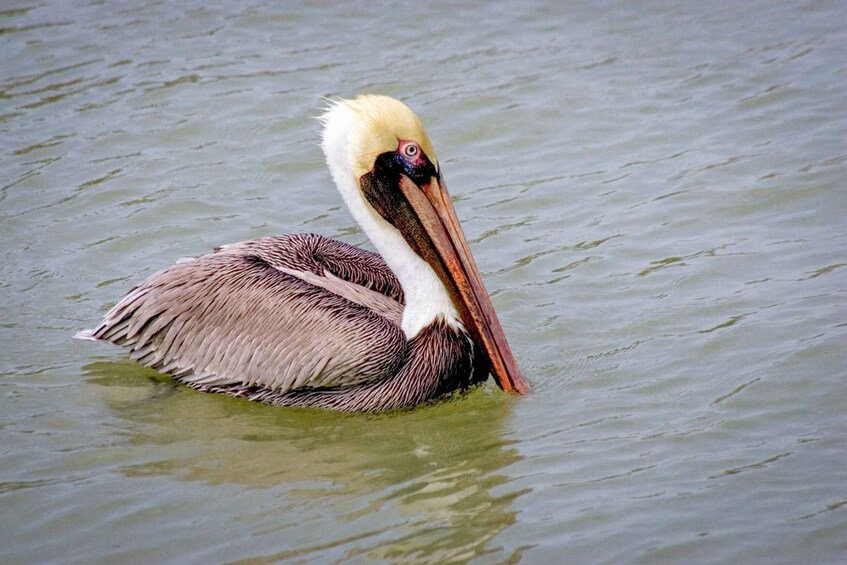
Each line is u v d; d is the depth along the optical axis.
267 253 13.40
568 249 15.38
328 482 10.98
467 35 21.39
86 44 21.25
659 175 16.98
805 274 14.12
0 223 16.23
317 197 16.97
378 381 12.43
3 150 18.00
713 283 14.22
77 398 12.69
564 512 10.13
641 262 14.91
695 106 18.72
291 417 12.45
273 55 20.81
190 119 18.83
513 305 14.21
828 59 19.58
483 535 9.88
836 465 10.54
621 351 13.07
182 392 12.92
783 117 18.06
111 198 16.86
